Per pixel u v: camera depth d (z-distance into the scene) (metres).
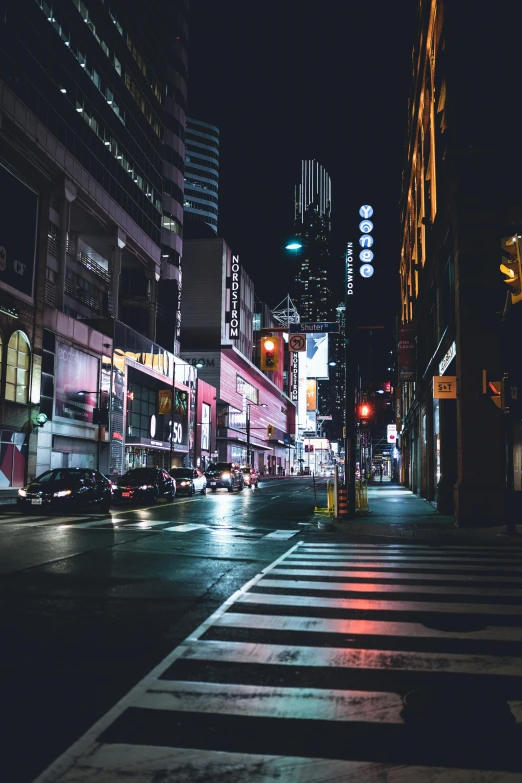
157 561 11.36
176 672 5.17
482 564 11.30
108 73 52.97
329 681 4.96
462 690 4.75
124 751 3.68
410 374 34.78
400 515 22.44
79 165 46.38
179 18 75.94
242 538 15.59
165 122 73.38
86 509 25.34
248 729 4.01
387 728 4.04
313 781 3.33
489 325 18.64
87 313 51.19
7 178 36.78
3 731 3.95
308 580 9.52
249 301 117.75
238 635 6.33
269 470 133.75
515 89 19.25
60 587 8.80
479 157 19.09
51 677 5.03
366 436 72.50
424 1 30.66
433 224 24.34
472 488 18.33
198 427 76.25
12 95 37.38
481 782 3.33
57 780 3.32
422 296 30.73
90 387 46.22
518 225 18.91
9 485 36.09
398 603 7.86
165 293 66.12
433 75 26.41
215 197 173.62
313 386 175.75
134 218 58.44
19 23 38.72
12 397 36.75
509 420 16.28
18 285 37.38
